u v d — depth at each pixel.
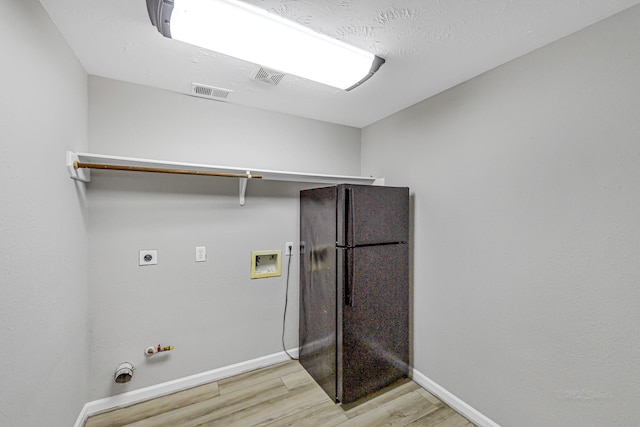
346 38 1.43
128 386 1.95
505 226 1.64
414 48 1.51
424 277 2.17
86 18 1.29
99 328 1.86
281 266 2.49
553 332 1.43
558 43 1.42
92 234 1.83
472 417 1.81
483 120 1.76
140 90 1.96
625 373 1.21
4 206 0.96
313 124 2.63
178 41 1.47
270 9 1.23
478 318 1.79
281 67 1.59
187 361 2.14
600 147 1.28
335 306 2.01
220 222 2.24
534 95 1.51
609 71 1.25
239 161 2.31
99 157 1.61
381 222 2.07
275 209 2.46
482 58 1.61
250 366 2.38
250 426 1.77
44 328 1.22
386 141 2.56
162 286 2.04
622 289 1.22
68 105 1.48
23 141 1.07
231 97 2.16
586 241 1.32
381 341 2.10
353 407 1.94
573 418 1.36
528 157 1.54
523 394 1.55
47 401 1.25
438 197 2.06
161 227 2.04
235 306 2.31
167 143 2.05
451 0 1.17
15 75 1.02
